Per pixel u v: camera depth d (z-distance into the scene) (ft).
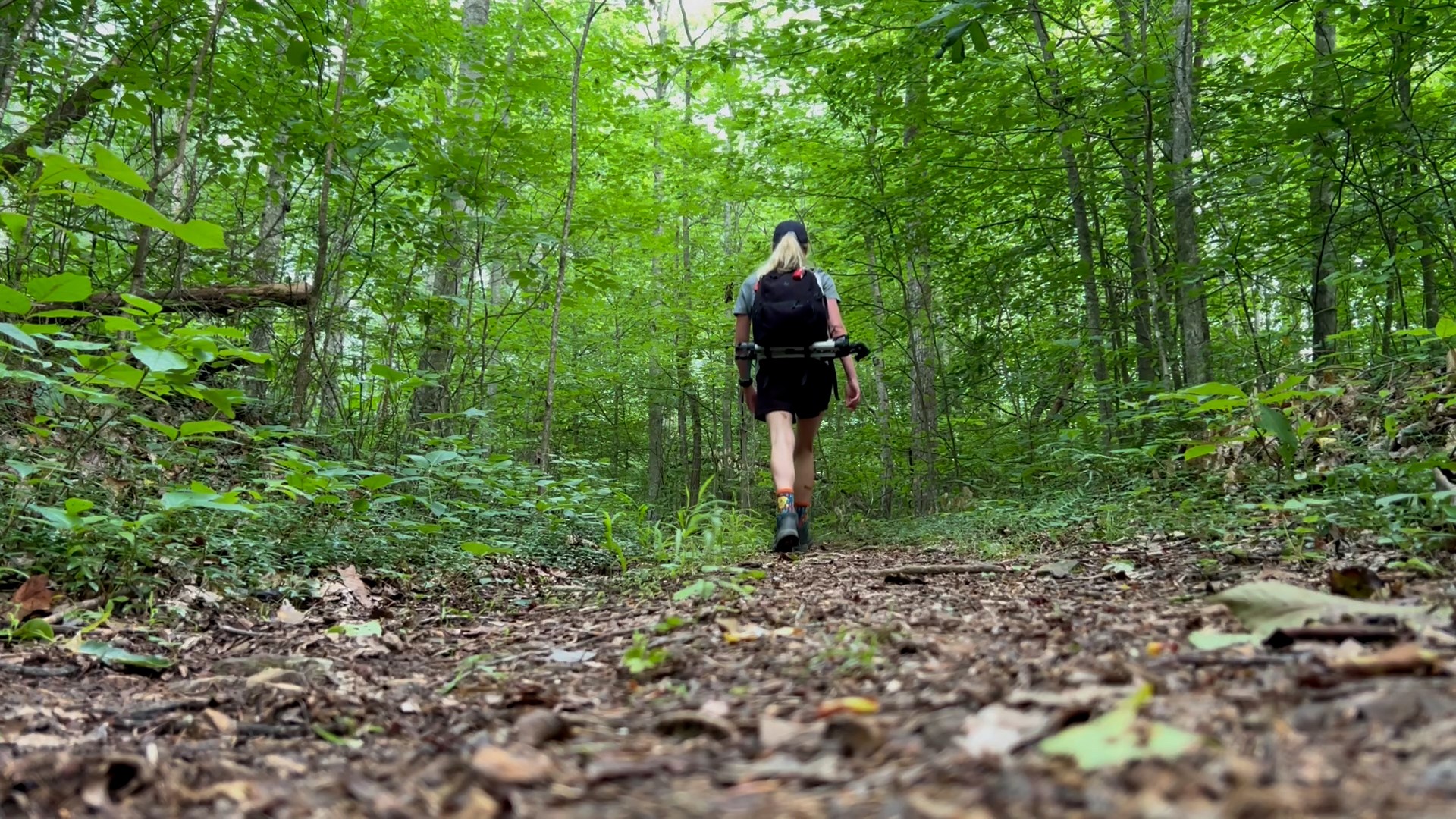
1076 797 2.55
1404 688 3.41
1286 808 2.29
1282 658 4.44
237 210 22.16
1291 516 11.49
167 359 8.75
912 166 26.32
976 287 29.35
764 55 24.22
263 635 9.29
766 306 15.28
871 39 27.07
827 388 15.72
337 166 19.47
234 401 9.91
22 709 6.17
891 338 34.68
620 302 45.03
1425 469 9.47
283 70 19.36
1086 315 30.91
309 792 3.88
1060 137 20.92
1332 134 18.30
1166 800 2.44
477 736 4.81
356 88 19.51
